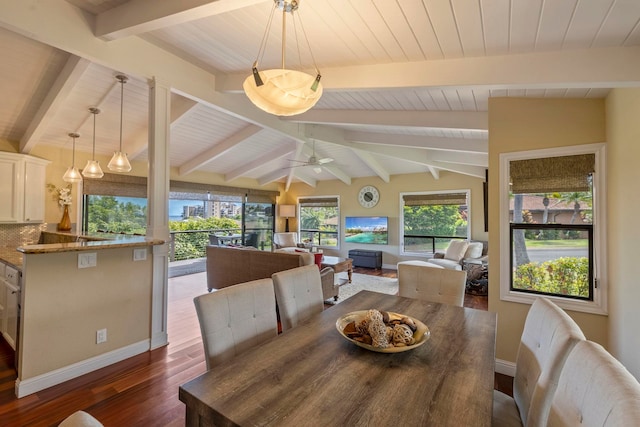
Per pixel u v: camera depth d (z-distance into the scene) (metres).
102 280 2.46
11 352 2.56
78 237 3.36
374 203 8.05
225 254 4.63
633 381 0.72
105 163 5.10
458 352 1.30
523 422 1.32
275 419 0.86
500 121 2.56
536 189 2.43
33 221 4.06
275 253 4.08
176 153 5.71
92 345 2.40
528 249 2.46
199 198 7.14
